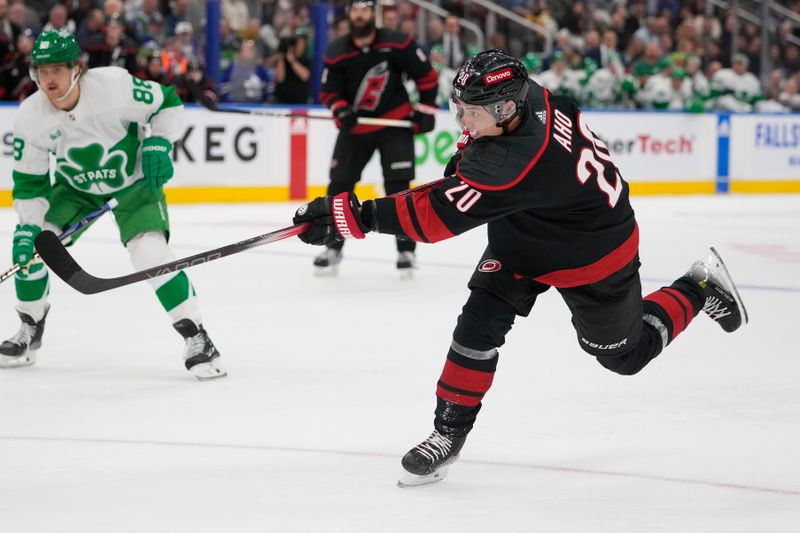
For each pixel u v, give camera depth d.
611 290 4.40
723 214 16.59
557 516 4.03
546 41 21.17
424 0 20.70
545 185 4.00
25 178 6.17
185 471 4.53
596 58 20.64
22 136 6.05
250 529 3.86
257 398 5.78
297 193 17.27
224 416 5.41
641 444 4.97
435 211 4.07
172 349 7.02
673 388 6.04
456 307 8.73
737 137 20.48
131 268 10.59
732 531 3.88
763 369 6.54
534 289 4.48
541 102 4.09
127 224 6.20
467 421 4.45
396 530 3.87
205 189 16.48
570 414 5.48
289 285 9.74
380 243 12.81
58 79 5.74
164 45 17.34
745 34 23.33
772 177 20.88
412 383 6.14
